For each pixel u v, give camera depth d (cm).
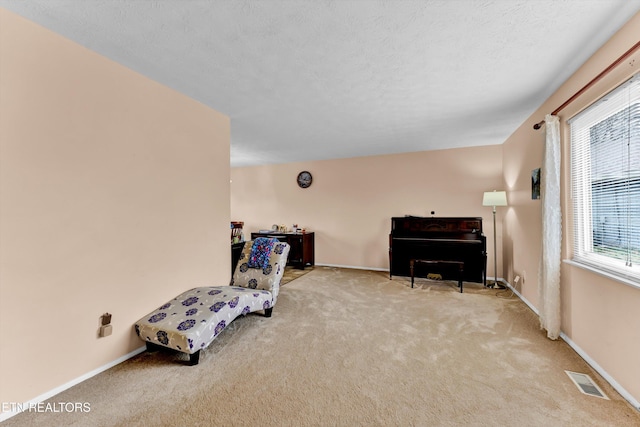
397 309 314
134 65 205
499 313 298
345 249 561
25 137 154
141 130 217
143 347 219
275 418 146
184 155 257
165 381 179
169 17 153
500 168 452
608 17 154
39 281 159
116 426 140
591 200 206
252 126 354
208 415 148
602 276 181
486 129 369
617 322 168
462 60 201
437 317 288
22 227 153
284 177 614
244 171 653
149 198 224
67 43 172
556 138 232
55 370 165
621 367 164
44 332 161
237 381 179
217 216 298
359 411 150
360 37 173
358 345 228
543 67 210
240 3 142
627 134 166
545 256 240
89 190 183
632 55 154
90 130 183
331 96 264
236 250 397
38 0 139
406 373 187
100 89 190
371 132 382
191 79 228
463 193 475
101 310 189
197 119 272
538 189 290
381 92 256
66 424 141
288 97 266
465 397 161
